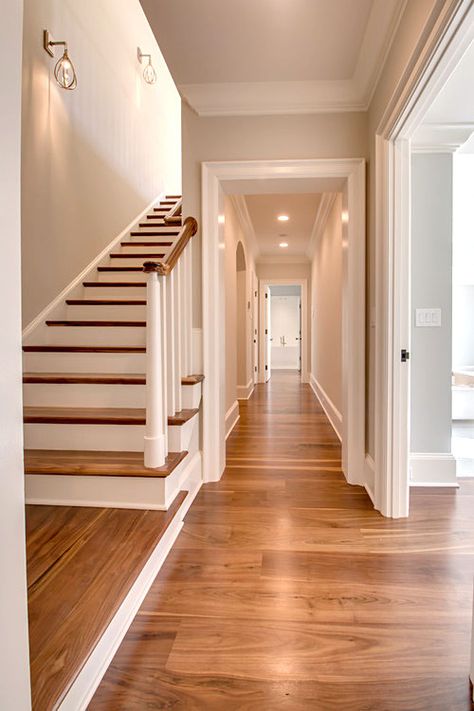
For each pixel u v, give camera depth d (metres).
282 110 2.59
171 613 1.45
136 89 4.63
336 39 2.13
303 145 2.60
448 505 2.36
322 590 1.58
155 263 1.89
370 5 1.89
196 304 2.74
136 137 4.64
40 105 2.79
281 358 13.29
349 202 2.58
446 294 2.66
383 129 2.13
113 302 3.06
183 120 2.68
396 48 1.88
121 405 2.36
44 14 2.81
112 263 3.84
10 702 0.68
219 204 2.74
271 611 1.46
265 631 1.36
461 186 4.55
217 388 2.75
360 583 1.62
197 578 1.66
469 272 5.11
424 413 2.69
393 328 2.17
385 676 1.18
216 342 2.74
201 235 2.70
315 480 2.77
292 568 1.73
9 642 0.68
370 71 2.26
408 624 1.39
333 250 4.43
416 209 2.65
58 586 1.37
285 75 2.43
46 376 2.41
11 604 0.68
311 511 2.28
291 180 2.67
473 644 1.14
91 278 3.49
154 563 1.68
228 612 1.46
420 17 1.55
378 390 2.26
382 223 2.21
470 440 3.83
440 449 2.69
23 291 2.67
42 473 1.93
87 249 3.48
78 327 2.84
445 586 1.60
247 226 5.57
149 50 5.04
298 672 1.20
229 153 2.64
